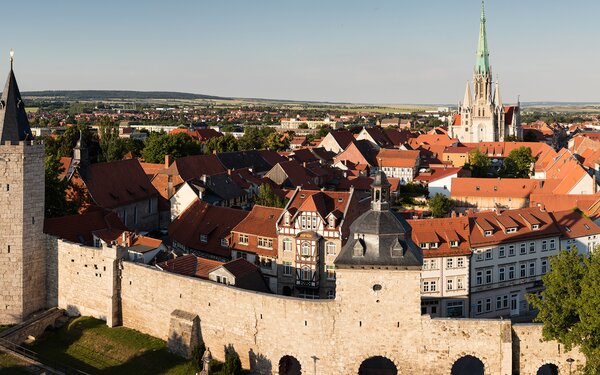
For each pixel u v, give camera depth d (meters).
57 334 89.25
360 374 77.44
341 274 71.75
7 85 90.69
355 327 72.19
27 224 91.94
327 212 103.69
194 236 113.81
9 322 92.25
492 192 170.38
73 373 78.19
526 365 72.19
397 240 70.75
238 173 166.38
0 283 91.62
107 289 89.31
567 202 137.38
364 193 118.50
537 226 111.81
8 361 79.38
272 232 105.25
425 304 103.06
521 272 109.69
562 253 74.31
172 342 81.38
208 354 74.25
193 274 89.62
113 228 103.50
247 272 87.94
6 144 89.50
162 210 143.50
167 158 161.00
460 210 171.50
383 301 71.44
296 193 106.31
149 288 85.88
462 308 104.00
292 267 102.62
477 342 71.25
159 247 95.19
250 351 77.12
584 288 67.62
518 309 110.00
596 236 117.94
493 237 106.50
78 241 97.69
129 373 78.38
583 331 67.94
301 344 74.12
